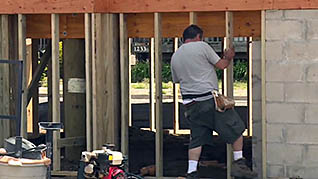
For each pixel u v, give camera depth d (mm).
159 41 15438
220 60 13797
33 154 12023
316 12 14562
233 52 13938
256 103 15305
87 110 15883
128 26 16016
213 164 17328
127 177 12953
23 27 16141
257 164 15359
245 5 14906
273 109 14867
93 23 15633
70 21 16297
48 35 16500
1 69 16500
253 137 15375
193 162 14055
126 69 15828
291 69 14742
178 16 15742
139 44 47281
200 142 14000
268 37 14828
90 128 15906
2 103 16500
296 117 14773
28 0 15867
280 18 14742
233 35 15328
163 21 15852
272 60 14812
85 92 17406
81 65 17516
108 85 15836
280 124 14836
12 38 16547
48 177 12289
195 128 14047
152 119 23156
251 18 15273
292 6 14633
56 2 15727
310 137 14719
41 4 15828
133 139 21594
